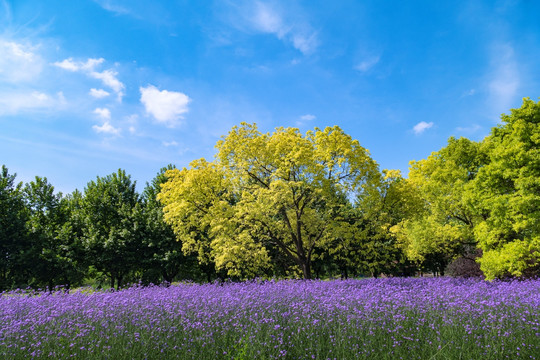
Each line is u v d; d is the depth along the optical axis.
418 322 7.30
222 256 18.30
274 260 26.03
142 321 7.31
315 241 20.31
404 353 5.81
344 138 18.58
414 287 12.80
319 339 6.23
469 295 9.80
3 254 26.31
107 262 30.55
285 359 5.66
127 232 31.14
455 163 21.20
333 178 19.27
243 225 19.75
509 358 5.64
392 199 20.33
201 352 5.74
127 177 39.00
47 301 9.70
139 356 5.58
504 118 18.22
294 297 9.89
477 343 6.04
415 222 22.33
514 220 15.52
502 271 16.19
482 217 20.64
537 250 15.52
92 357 5.53
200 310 8.19
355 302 8.86
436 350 5.76
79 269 29.02
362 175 18.61
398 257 34.12
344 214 20.77
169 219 21.61
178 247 31.30
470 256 26.19
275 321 7.26
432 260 35.53
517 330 6.78
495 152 16.45
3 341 6.03
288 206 19.77
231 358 5.59
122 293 10.92
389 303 8.80
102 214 35.28
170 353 5.79
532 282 13.43
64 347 5.99
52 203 31.64
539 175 14.84
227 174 20.20
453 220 23.64
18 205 28.73
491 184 16.55
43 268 26.91
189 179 19.31
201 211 21.00
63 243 29.14
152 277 31.41
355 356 5.60
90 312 7.72
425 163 22.45
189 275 36.25
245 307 8.41
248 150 19.55
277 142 19.45
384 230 20.19
